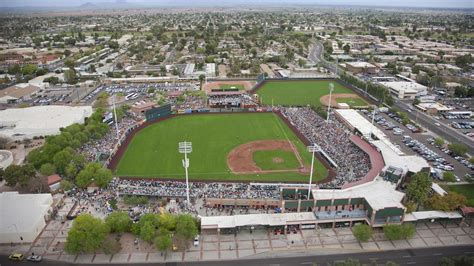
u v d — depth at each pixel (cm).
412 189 12581
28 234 10906
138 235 11175
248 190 13700
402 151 17375
